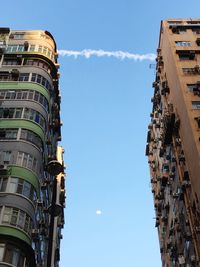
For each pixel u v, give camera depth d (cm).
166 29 5131
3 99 3828
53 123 4197
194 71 4412
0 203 2891
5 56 4388
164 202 5147
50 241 1313
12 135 3447
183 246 4034
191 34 4997
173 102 4662
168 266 4888
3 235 2708
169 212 4803
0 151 3294
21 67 4247
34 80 4078
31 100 3822
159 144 5478
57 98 4625
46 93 4038
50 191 4041
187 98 4100
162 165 5269
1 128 3506
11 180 3055
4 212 2845
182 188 3991
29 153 3341
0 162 3197
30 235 2895
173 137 4503
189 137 3859
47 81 4191
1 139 3403
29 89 3950
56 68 4481
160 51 5509
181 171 4119
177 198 4241
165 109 5078
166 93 4991
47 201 3841
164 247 5138
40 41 4625
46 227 3622
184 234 3891
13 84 4009
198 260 3438
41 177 3494
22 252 2742
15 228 2784
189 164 3906
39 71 4206
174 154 4544
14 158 3234
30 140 3450
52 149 4325
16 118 3616
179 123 4341
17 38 4669
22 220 2875
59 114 4762
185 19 5356
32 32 4766
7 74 4147
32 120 3628
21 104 3762
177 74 4425
